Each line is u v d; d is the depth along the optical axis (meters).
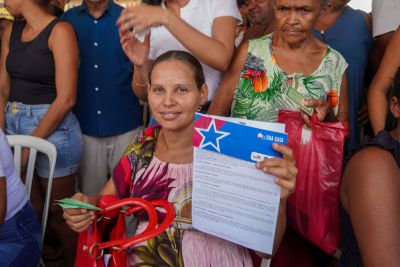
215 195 1.12
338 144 1.39
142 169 1.38
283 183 1.01
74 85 2.17
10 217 1.57
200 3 1.66
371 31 2.22
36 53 2.12
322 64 1.64
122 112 2.54
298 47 1.63
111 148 2.60
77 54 2.18
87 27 2.41
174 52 1.32
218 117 1.04
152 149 1.39
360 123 2.21
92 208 1.15
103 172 2.64
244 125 1.02
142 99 1.80
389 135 1.08
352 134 2.05
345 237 1.24
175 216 1.29
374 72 2.27
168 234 1.27
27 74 2.14
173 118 1.30
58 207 2.32
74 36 2.17
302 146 1.42
